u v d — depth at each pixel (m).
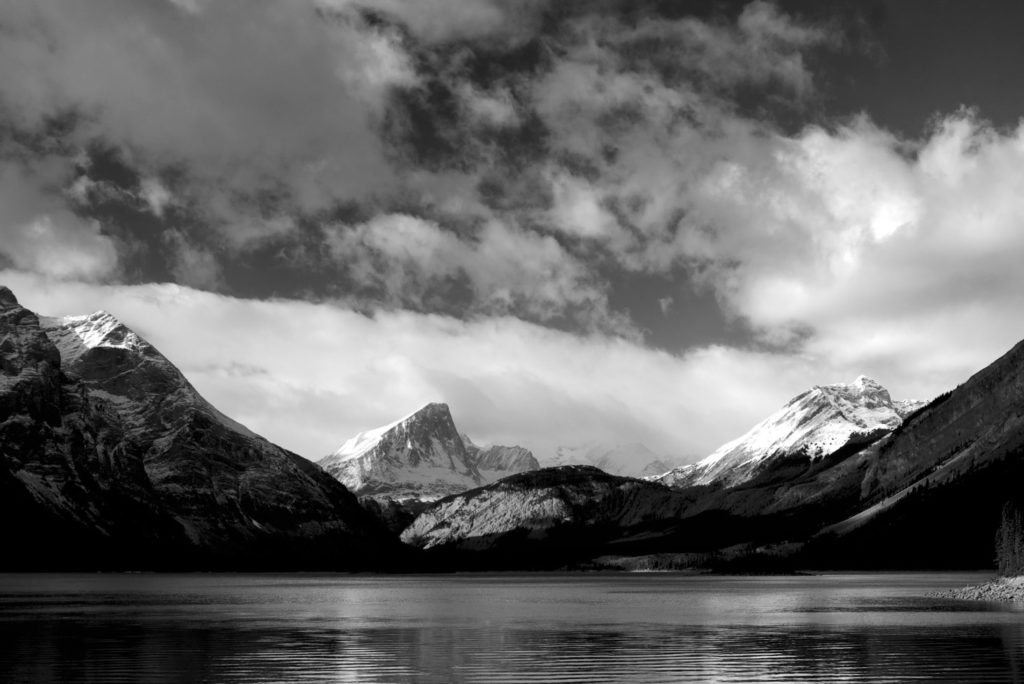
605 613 180.62
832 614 164.00
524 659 104.94
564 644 120.44
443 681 89.00
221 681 88.94
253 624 151.62
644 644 119.56
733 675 91.50
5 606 197.12
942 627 133.00
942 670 92.38
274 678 90.88
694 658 104.50
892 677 88.75
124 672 94.44
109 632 135.75
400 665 100.00
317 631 139.38
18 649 113.44
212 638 127.62
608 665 99.38
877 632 128.38
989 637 119.25
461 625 151.50
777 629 137.12
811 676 90.12
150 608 191.88
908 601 197.50
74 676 92.00
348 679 90.12
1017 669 92.56
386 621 160.12
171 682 88.19
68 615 169.62
